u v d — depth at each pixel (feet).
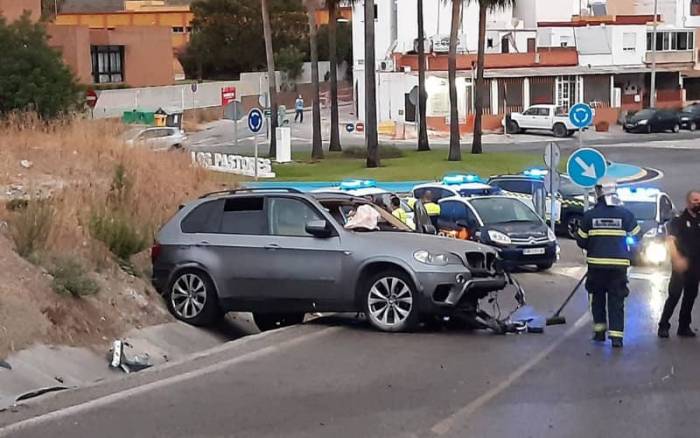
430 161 157.38
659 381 34.63
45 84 128.98
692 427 28.50
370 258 44.52
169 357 42.68
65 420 30.07
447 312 43.86
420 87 177.58
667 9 291.38
